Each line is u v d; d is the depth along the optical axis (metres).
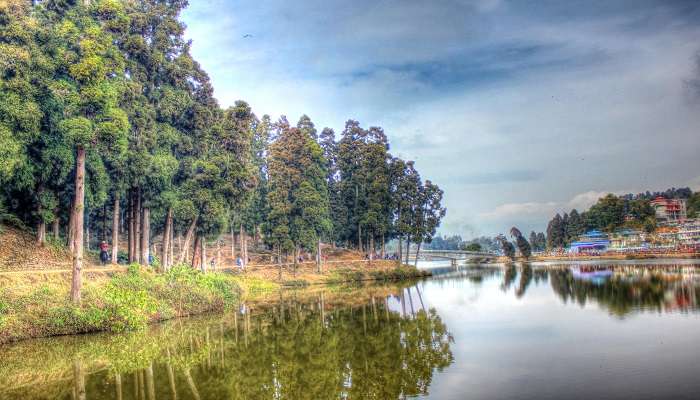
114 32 32.19
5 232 33.34
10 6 26.62
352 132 74.06
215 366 17.42
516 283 48.50
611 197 153.88
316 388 14.52
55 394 14.02
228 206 39.88
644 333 19.27
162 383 15.16
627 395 12.02
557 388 12.87
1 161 25.55
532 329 21.66
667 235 126.19
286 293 46.56
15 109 25.98
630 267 67.06
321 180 61.88
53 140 29.27
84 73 24.86
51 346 21.20
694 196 157.62
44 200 31.89
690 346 16.67
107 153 27.03
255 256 68.31
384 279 64.00
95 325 24.41
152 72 36.56
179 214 36.06
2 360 18.56
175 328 26.00
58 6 31.36
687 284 37.78
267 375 16.14
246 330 25.09
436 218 73.88
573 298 32.31
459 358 17.06
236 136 39.97
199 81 40.56
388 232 73.88
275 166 55.94
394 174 72.38
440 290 44.22
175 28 37.72
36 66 27.11
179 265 35.25
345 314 30.44
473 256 132.75
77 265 25.00
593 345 17.59
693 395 11.77
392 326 25.14
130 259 36.00
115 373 16.44
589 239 146.25
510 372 14.75
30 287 25.23
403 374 15.51
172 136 36.19
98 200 33.16
